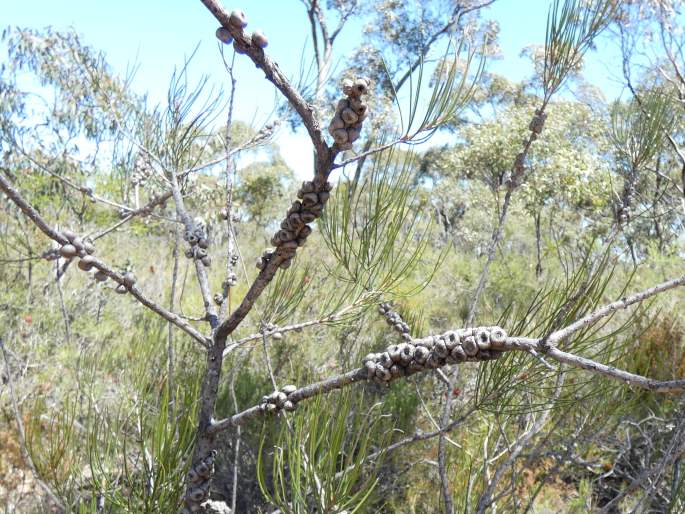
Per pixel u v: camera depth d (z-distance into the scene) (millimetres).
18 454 2486
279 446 1331
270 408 1433
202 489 1535
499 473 2012
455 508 2150
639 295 1234
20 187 4629
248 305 1517
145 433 1695
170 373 1760
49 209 4609
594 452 3199
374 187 1573
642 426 2830
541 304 1453
